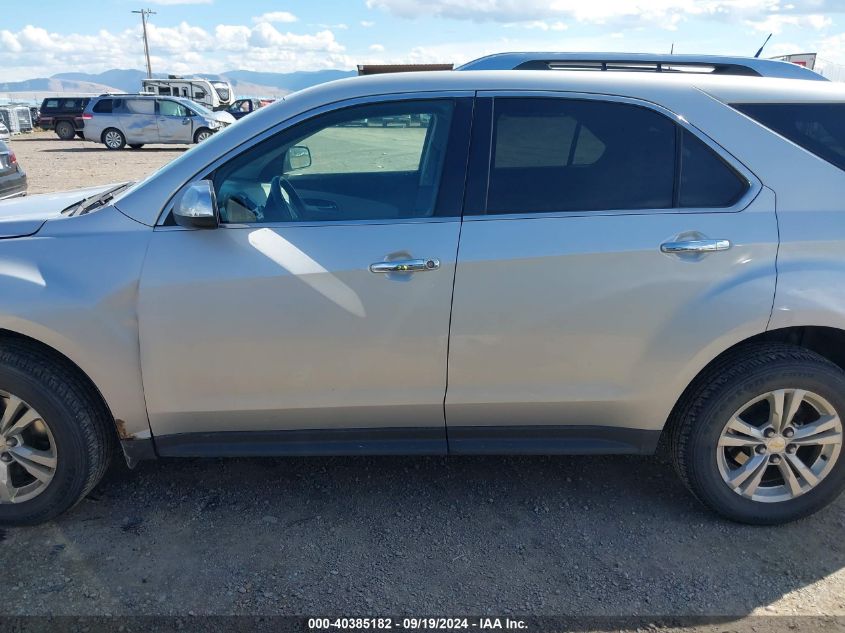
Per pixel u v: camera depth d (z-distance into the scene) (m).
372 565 2.52
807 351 2.61
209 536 2.68
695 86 2.62
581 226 2.50
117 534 2.68
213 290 2.48
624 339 2.54
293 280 2.48
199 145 2.65
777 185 2.54
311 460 3.28
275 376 2.58
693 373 2.58
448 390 2.62
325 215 2.62
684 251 2.47
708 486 2.71
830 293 2.49
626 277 2.49
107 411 2.71
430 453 2.73
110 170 15.47
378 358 2.55
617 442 2.75
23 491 2.66
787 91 2.63
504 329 2.52
